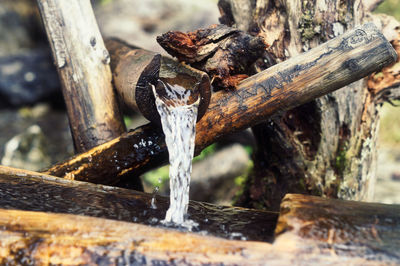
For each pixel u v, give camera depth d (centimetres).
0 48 1226
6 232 242
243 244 230
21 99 1088
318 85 330
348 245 224
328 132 411
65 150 867
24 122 977
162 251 228
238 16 420
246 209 305
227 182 681
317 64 327
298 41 390
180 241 234
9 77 1088
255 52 329
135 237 237
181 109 304
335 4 381
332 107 403
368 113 418
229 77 336
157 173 725
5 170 329
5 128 887
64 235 239
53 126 972
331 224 238
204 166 702
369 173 438
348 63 321
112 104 431
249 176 512
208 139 352
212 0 1169
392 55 321
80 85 422
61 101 1142
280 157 430
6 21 1259
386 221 243
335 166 416
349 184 418
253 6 411
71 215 258
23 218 253
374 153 442
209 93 313
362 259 217
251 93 337
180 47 325
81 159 354
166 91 315
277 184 443
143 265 224
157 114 324
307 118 416
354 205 264
